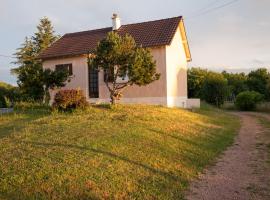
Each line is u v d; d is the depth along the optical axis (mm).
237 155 13156
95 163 9766
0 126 15953
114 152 11039
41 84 23484
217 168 11195
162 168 10383
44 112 19469
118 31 29578
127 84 22094
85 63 28125
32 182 8312
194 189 9094
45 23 53781
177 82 27969
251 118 28922
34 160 9586
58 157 9945
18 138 12266
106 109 20125
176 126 16984
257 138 17250
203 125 19438
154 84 25891
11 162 9406
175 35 27641
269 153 13438
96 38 29828
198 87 51469
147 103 26141
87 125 14656
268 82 49594
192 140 14594
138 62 20625
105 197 8047
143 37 27109
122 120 16438
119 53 20516
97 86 27797
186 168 10758
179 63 28609
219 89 45750
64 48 29969
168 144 13125
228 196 8602
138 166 10148
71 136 12484
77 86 28500
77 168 9242
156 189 8727
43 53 30516
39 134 12820
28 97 23625
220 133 17844
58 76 23562
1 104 33406
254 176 10281
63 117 16938
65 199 7723
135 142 12547
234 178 10086
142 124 15922
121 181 8906
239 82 63625
